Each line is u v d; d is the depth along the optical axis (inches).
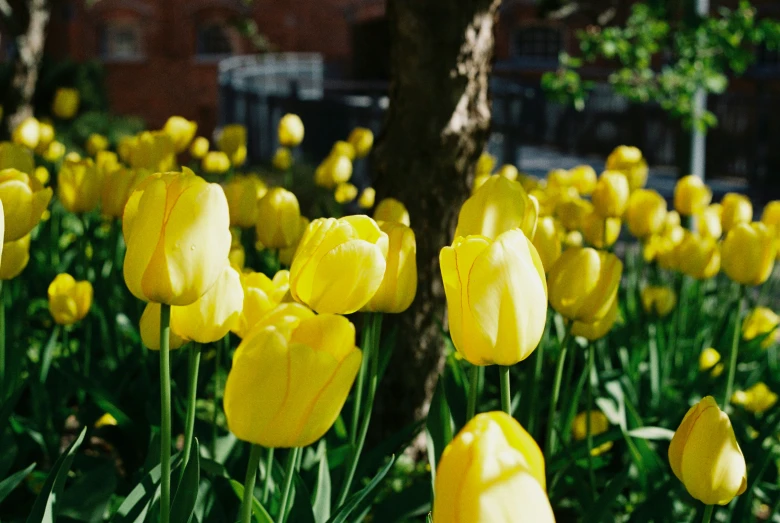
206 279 56.6
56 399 126.0
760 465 98.4
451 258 58.6
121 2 1000.9
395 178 136.3
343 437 105.4
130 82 1002.1
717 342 151.4
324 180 181.5
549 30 978.1
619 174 129.4
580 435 127.0
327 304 64.4
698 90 307.9
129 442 118.8
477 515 36.1
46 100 753.0
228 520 90.0
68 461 66.2
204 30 1026.7
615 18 630.5
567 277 82.2
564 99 330.6
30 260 170.7
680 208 162.6
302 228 120.0
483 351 57.7
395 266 74.8
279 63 987.9
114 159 161.8
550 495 100.1
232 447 100.2
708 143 727.7
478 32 134.0
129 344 152.1
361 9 1018.7
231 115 767.7
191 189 54.6
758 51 810.8
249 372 50.6
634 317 160.4
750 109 689.0
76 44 1007.6
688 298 185.8
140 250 55.4
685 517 118.3
